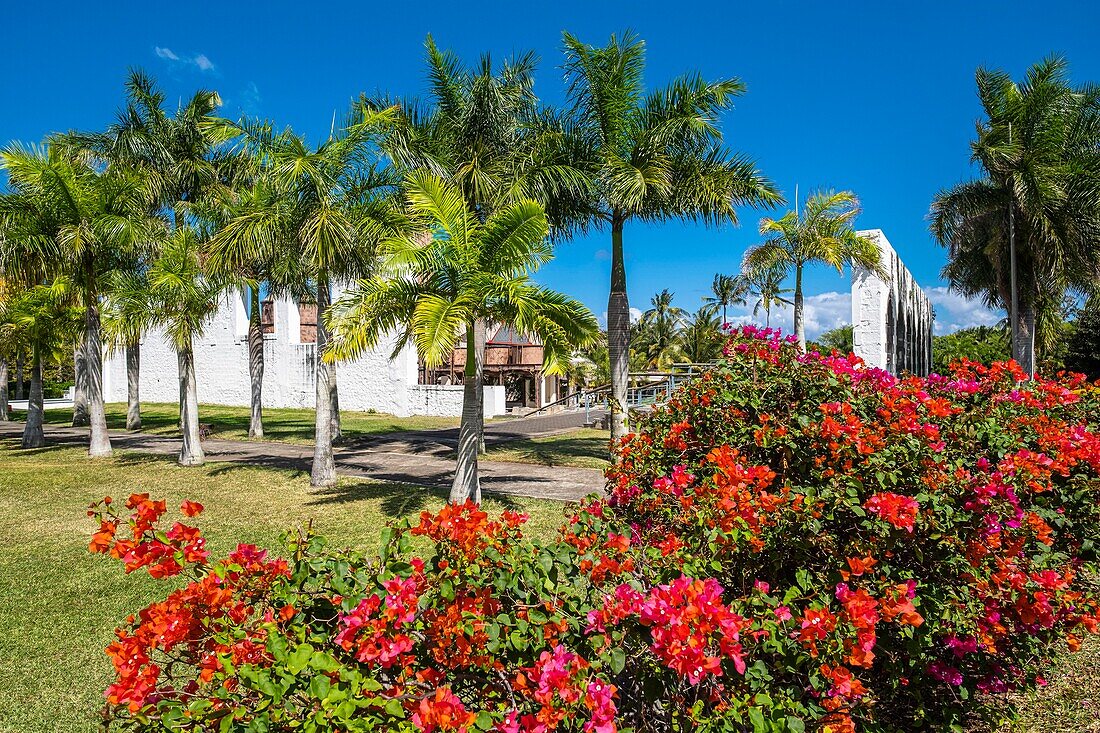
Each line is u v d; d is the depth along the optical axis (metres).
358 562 2.03
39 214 12.73
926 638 2.81
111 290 13.91
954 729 2.96
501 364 27.47
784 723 1.84
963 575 2.88
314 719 1.54
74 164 13.27
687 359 36.84
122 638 1.79
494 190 12.23
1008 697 3.67
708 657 1.73
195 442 13.41
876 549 2.70
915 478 2.92
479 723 1.59
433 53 13.02
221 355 29.80
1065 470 3.52
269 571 1.94
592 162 11.70
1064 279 17.16
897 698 3.34
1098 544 3.77
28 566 6.53
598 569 2.13
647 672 1.94
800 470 3.22
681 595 1.82
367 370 26.03
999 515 2.92
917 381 4.69
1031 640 3.20
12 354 17.50
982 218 18.53
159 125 16.53
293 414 25.67
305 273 11.02
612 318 12.34
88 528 8.23
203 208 12.66
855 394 3.63
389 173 10.37
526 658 1.89
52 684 4.08
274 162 9.78
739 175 11.66
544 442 17.28
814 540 2.65
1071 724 3.38
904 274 27.28
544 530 7.68
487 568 2.04
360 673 1.70
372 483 11.08
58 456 15.12
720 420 3.68
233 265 10.84
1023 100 17.30
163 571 1.88
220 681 1.70
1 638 4.76
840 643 2.05
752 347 4.00
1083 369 27.59
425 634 1.89
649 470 3.60
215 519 8.50
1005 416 4.22
